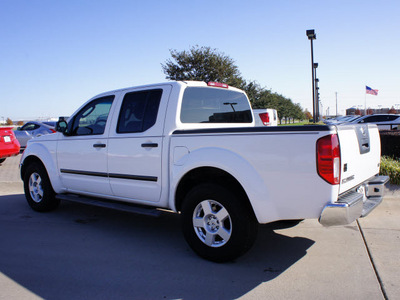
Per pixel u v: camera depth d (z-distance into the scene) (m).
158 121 4.26
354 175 3.55
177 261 3.86
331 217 3.13
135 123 4.52
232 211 3.57
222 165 3.59
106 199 5.21
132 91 4.68
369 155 3.98
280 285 3.26
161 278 3.45
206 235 3.78
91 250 4.20
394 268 3.54
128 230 4.99
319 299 2.99
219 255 3.69
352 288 3.16
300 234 4.65
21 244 4.42
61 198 5.39
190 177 4.04
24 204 6.59
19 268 3.70
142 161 4.34
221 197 3.62
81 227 5.14
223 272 3.56
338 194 3.22
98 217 5.69
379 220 5.09
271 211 3.41
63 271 3.62
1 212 6.01
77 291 3.21
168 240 4.56
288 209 3.34
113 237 4.68
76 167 5.22
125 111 4.68
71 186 5.39
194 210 3.88
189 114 4.36
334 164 3.12
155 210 4.30
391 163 6.75
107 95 4.98
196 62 27.33
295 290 3.16
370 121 19.75
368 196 4.03
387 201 5.92
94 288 3.26
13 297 3.10
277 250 4.12
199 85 4.57
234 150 3.58
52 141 5.62
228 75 28.30
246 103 5.59
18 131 16.16
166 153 4.12
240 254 3.63
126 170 4.53
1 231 4.95
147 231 4.94
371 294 3.05
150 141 4.26
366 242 4.28
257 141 3.44
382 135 8.84
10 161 12.80
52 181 5.60
